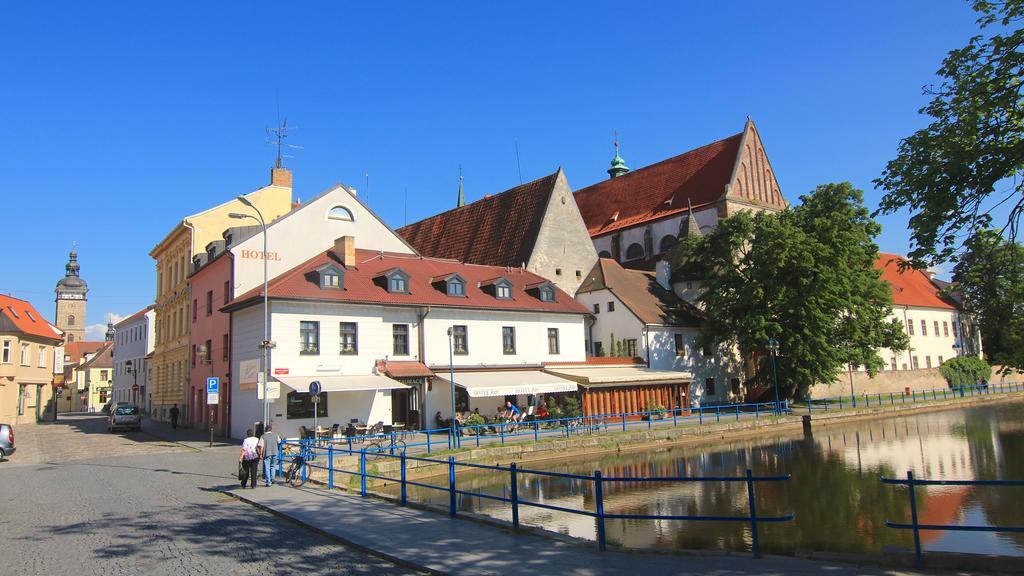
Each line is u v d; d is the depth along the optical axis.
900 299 77.81
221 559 11.68
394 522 14.56
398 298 38.69
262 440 20.25
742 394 56.59
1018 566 9.88
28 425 55.03
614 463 32.53
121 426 44.47
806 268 47.66
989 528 9.44
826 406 52.16
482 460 30.66
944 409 60.25
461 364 40.41
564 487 26.58
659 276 60.78
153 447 33.47
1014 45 14.02
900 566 10.56
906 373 73.31
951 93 14.88
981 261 15.78
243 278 38.91
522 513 21.72
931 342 81.75
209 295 43.50
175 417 45.91
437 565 11.04
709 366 54.97
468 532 13.55
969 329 89.44
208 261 44.09
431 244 70.44
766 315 49.41
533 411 42.03
